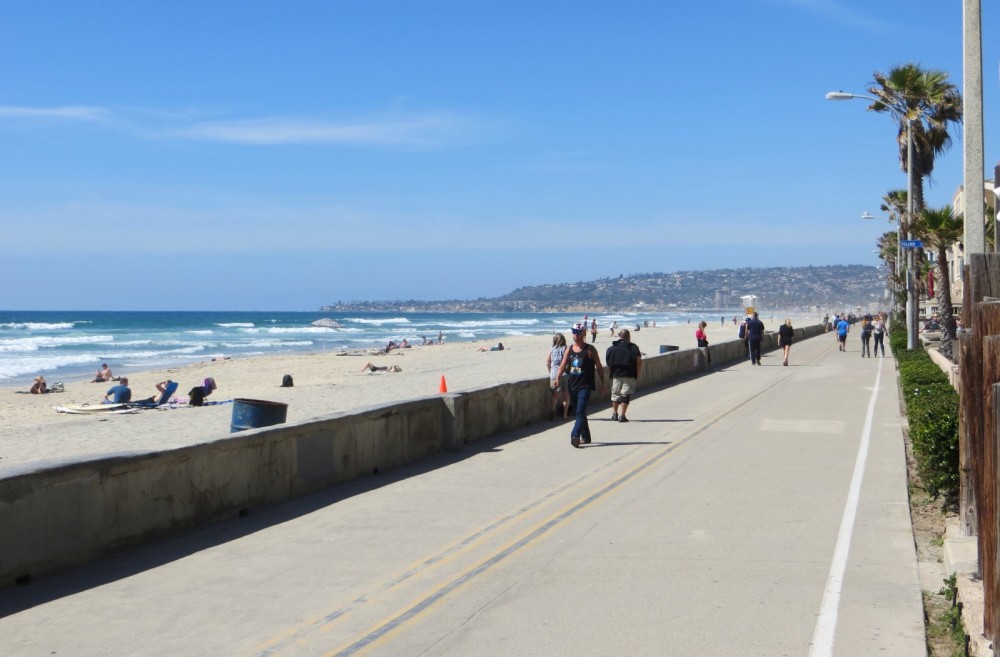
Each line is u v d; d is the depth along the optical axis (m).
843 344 48.22
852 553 7.96
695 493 10.70
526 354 60.44
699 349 32.34
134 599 6.92
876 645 5.72
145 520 8.54
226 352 74.19
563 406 18.70
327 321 139.88
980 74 12.54
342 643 5.95
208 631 6.21
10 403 32.72
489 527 9.16
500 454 14.01
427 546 8.44
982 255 8.19
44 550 7.48
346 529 9.15
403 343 80.81
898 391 23.94
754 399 22.09
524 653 5.70
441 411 14.29
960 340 7.37
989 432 5.12
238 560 8.02
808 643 5.77
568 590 6.99
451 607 6.64
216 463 9.48
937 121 39.34
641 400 22.25
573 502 10.31
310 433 11.04
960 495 7.91
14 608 6.71
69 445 19.67
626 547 8.25
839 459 13.08
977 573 6.49
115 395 29.56
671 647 5.74
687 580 7.19
